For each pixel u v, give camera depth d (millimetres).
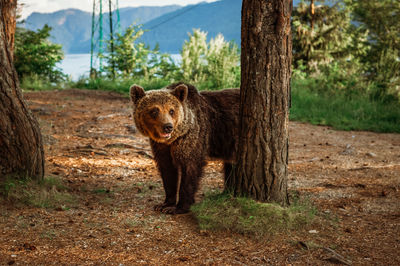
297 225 4359
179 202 4938
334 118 12812
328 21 23016
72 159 7332
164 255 3703
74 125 10516
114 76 21969
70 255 3637
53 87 19031
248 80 4523
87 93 16922
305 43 22344
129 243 3959
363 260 3611
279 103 4504
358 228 4395
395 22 18516
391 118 12688
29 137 5207
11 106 5039
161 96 4562
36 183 5230
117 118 11602
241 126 4672
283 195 4738
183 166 4840
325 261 3590
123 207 5105
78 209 4918
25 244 3770
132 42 22938
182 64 21797
